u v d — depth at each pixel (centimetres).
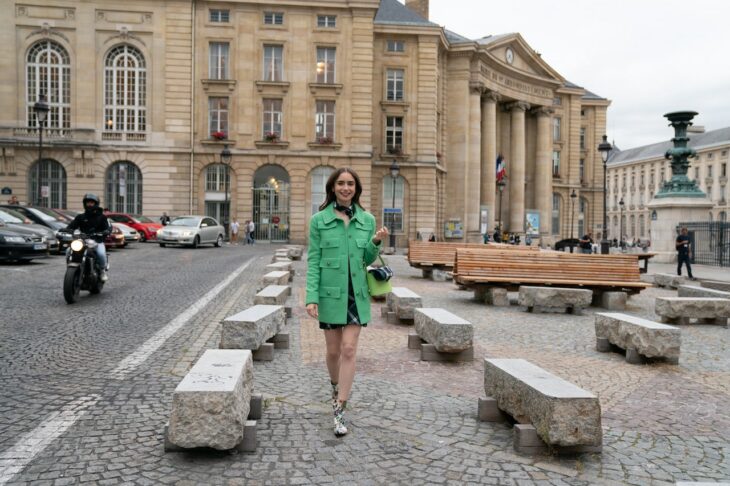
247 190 4325
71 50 4206
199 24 4288
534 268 1355
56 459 438
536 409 466
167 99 4256
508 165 6531
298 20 4341
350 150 4384
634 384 683
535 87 6519
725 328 1088
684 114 2914
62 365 701
